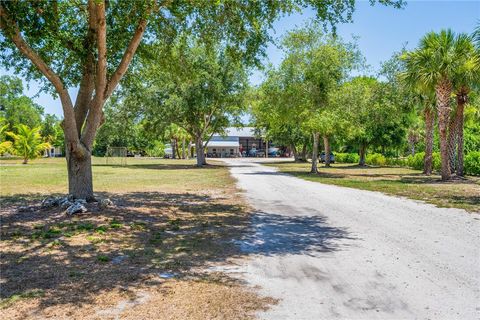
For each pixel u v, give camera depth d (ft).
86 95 38.93
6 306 15.34
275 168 130.21
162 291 17.04
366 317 14.53
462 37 74.38
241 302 15.89
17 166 132.05
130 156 329.11
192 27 43.57
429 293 16.90
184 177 85.51
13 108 247.70
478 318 14.46
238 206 42.09
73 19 40.19
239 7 38.58
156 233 28.50
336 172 108.88
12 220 32.09
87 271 19.69
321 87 95.45
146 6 34.68
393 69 111.24
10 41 36.81
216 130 148.46
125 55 37.73
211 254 23.07
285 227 30.94
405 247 24.63
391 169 129.49
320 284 18.02
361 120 114.11
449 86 76.07
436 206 41.96
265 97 99.30
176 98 121.39
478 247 24.61
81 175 38.19
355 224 32.19
